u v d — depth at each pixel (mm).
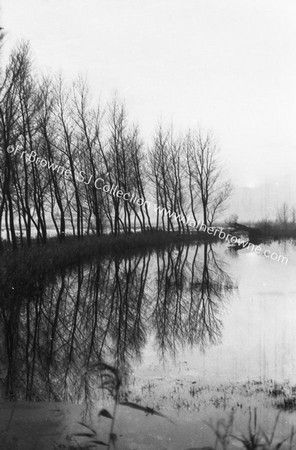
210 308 13500
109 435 4664
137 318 12367
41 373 7770
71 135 31406
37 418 5379
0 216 20328
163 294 16078
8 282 14312
